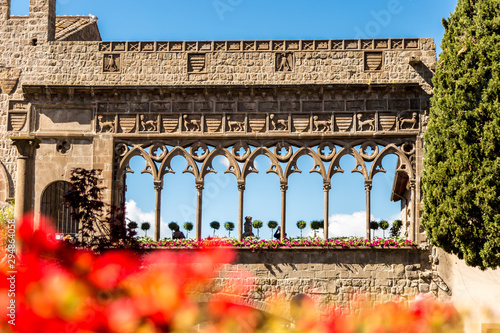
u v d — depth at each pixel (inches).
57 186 1459.2
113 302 289.4
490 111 1192.8
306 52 1411.2
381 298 1311.5
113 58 1427.2
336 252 1327.5
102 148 1397.6
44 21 1444.4
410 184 1360.7
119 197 1398.9
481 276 1301.7
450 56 1245.7
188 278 309.0
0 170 1397.6
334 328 345.4
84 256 315.3
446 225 1196.5
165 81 1416.1
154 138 1397.6
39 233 355.9
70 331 278.7
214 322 316.8
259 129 1389.0
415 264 1321.4
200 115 1396.4
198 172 1385.3
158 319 287.4
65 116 1412.4
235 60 1414.9
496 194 1167.0
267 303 1299.2
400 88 1370.6
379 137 1375.5
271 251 1327.5
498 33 1225.4
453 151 1210.0
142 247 1293.1
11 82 1424.7
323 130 1382.9
